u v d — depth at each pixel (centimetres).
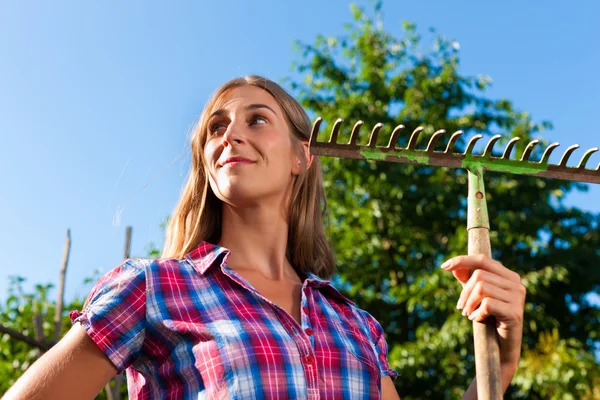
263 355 148
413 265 970
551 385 741
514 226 975
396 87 1086
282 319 159
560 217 1039
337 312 179
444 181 998
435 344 830
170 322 152
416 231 979
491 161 183
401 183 970
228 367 145
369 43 1117
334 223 989
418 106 1064
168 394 151
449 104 1079
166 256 191
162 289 157
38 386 143
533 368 750
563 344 779
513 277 167
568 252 1002
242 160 179
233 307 157
